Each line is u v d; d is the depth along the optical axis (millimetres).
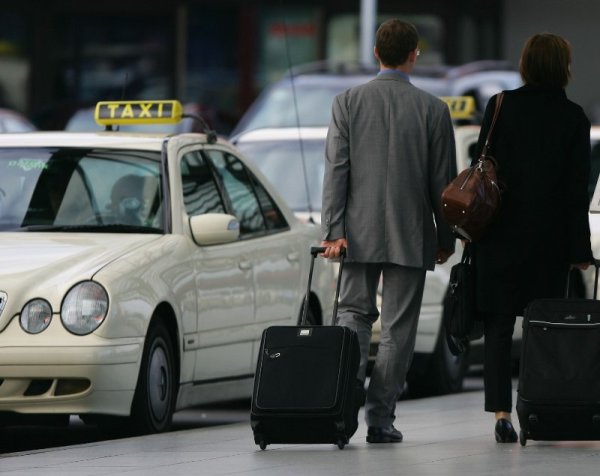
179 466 19484
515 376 37562
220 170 27750
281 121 50219
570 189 21375
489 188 21031
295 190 34688
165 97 97750
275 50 98625
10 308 23125
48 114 61812
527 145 21406
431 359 32312
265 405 20328
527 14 103312
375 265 21891
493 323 21656
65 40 97000
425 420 25547
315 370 20391
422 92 21922
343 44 99375
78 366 22953
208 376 25906
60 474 19016
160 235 25484
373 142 21703
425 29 101188
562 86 21641
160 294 24297
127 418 23922
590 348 20281
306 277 28953
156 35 97500
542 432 20516
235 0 97625
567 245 21484
